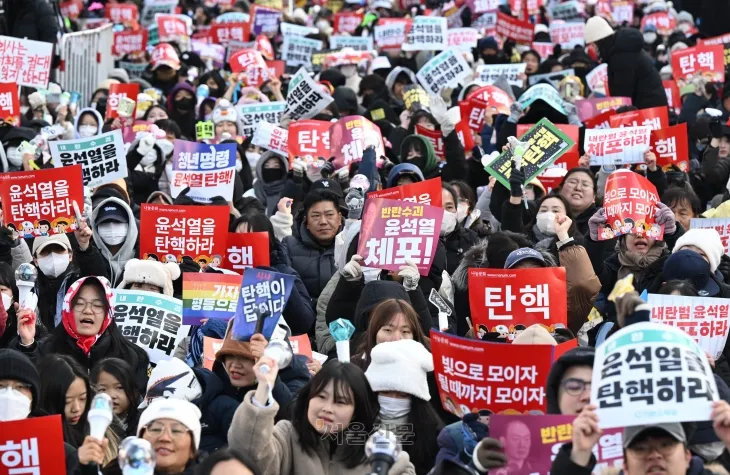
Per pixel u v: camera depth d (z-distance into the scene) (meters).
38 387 16.27
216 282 21.52
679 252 20.70
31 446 14.73
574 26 56.91
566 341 17.94
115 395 17.61
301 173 29.84
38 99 38.12
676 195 26.20
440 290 21.94
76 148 28.11
